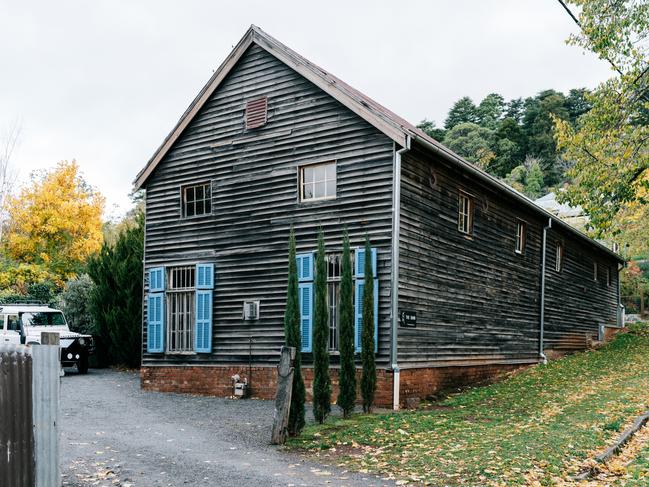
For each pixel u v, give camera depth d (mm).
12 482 4832
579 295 25875
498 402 13062
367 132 13805
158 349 16750
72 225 30391
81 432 10547
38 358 5090
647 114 19844
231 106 16312
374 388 11914
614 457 8266
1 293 30344
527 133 69562
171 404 14062
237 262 15695
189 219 16750
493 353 17391
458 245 15734
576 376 16750
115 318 21578
